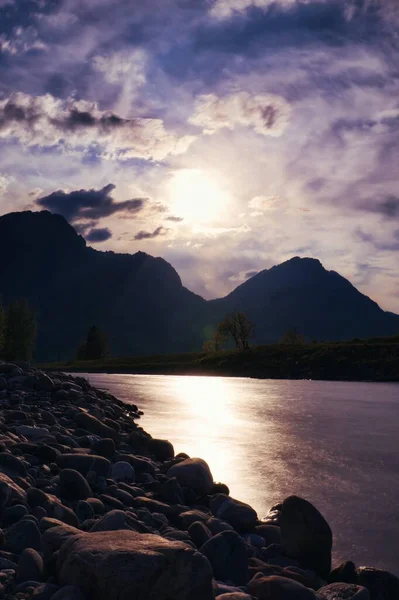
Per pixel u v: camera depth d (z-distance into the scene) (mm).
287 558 7164
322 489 11039
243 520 8273
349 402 31000
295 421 21828
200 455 14453
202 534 6934
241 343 110875
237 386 47500
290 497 7363
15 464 8133
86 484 8039
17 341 95250
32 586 4711
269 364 77188
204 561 4535
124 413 21984
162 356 118312
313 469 12828
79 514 7156
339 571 6621
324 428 19703
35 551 5215
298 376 69250
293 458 14102
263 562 6703
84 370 102312
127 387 45625
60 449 10594
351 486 11281
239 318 110750
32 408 16344
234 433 18453
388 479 11883
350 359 70125
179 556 4504
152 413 24922
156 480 10141
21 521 5910
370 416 23688
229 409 26719
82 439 12211
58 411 16953
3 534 5633
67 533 5383
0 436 10281
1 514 6348
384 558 7543
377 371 64938
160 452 13477
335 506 9883
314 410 26312
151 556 4441
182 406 28453
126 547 4613
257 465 13242
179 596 4320
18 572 4969
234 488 11086
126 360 119875
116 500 8047
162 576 4375
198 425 20516
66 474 7977
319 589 6016
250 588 5527
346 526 8797
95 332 161500
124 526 6109
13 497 6758
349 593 5738
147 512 7773
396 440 17031
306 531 7090
